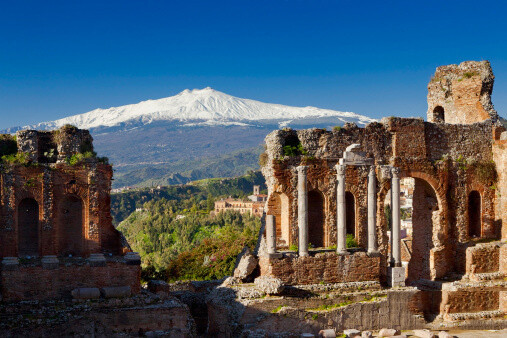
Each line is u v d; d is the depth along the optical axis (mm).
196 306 51406
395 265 54156
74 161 46469
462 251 58125
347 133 54031
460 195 58938
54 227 46094
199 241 127125
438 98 66125
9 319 40312
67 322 41406
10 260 42844
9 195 44781
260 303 46781
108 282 44844
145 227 137125
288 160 51594
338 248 51906
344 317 49438
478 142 60469
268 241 49688
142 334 43312
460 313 54750
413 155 56438
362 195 54125
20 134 45750
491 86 62469
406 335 50156
